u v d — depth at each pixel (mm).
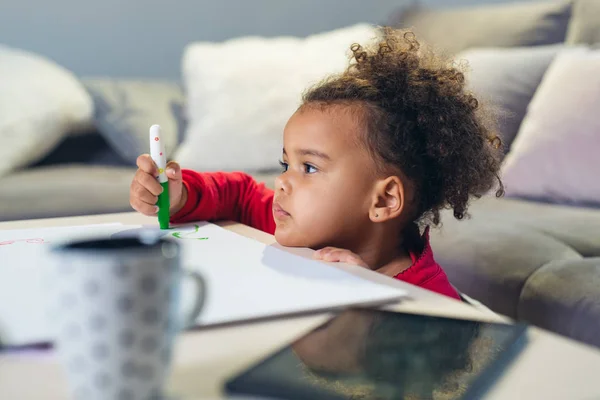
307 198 877
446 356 375
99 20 2422
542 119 1535
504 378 356
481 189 1024
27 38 2314
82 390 299
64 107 2018
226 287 515
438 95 944
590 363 377
